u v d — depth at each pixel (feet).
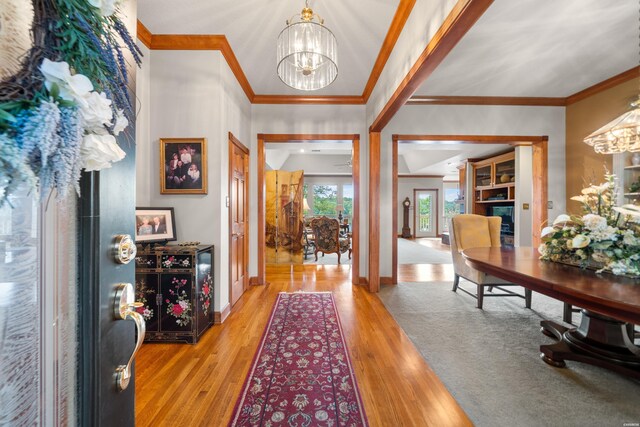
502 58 9.30
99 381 1.94
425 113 12.71
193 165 8.57
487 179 21.50
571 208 12.37
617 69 10.07
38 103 1.31
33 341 1.59
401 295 11.00
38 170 1.30
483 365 6.10
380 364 6.15
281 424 4.49
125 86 1.99
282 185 17.83
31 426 1.57
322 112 12.68
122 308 2.14
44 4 1.46
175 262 7.25
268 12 7.47
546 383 5.47
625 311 3.73
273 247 17.74
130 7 2.33
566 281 4.83
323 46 7.36
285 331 7.78
